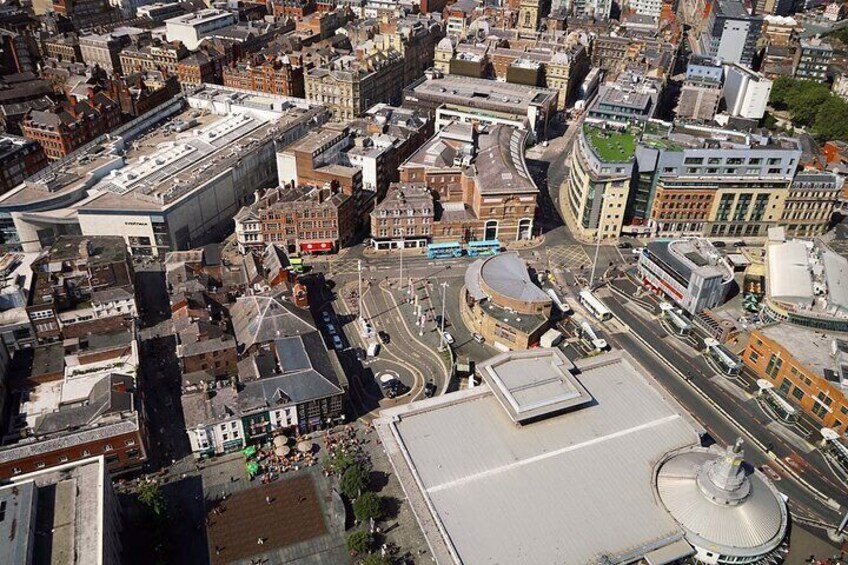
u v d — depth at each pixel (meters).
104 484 132.12
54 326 189.38
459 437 145.75
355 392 179.88
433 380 184.62
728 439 167.25
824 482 156.75
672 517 130.00
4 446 143.12
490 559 121.06
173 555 137.75
